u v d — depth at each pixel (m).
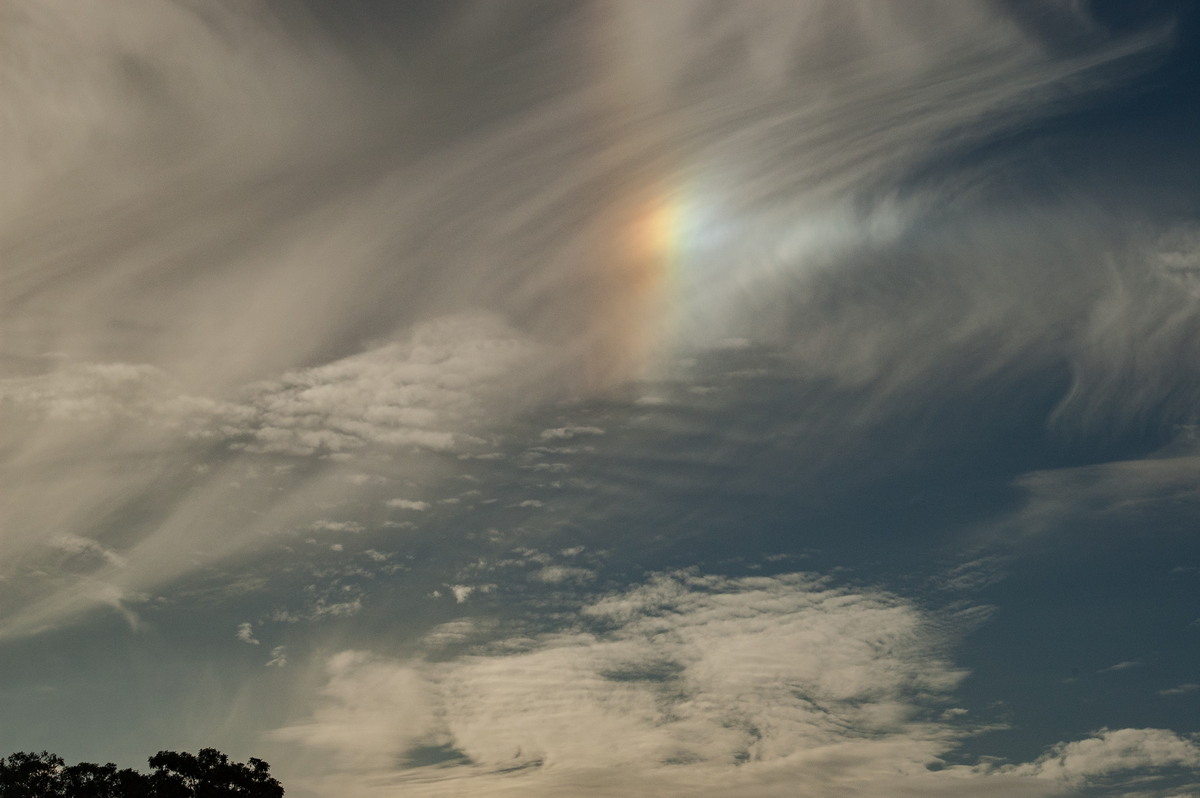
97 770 67.50
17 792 64.12
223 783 70.25
